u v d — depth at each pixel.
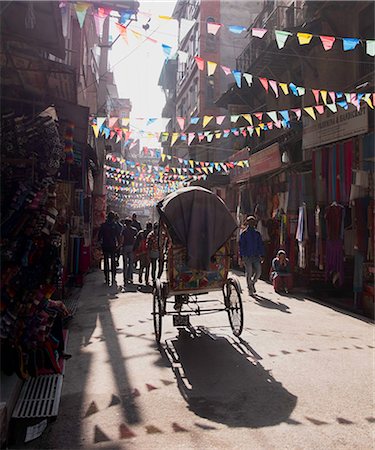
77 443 3.16
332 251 9.60
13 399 3.36
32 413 3.26
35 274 3.95
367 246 8.42
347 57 11.38
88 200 12.73
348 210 9.55
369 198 8.50
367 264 8.15
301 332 6.58
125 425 3.45
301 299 9.71
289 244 11.95
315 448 3.09
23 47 5.56
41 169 4.65
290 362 5.09
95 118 9.66
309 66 12.27
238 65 17.95
